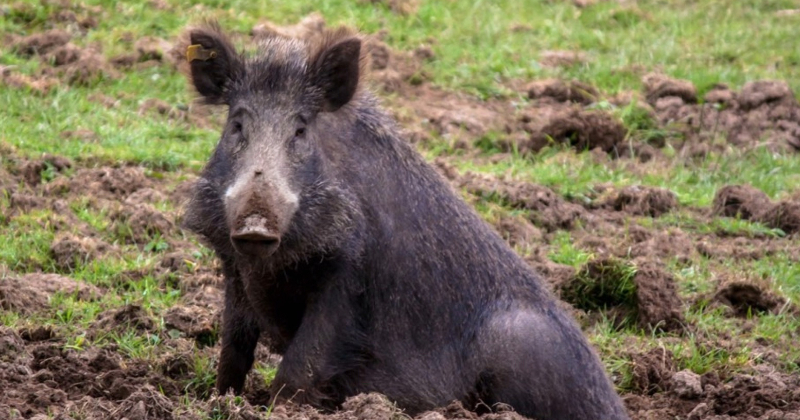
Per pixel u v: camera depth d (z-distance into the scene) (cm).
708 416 2112
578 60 4606
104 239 2805
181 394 2045
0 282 2427
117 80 3812
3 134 3216
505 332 1972
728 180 3759
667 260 3019
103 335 2281
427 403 1978
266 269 1878
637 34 4956
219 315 2384
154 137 3438
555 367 1952
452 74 4312
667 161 3894
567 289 2719
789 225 3334
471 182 3338
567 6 5206
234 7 4459
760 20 5309
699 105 4300
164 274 2633
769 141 4094
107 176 3066
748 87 4331
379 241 1950
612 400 2000
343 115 1983
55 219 2816
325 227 1866
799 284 2927
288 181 1827
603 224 3256
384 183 1978
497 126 3947
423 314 1984
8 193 2923
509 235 3062
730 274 2922
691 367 2436
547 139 3850
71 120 3419
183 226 1962
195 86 1973
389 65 4275
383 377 1961
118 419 1703
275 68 1917
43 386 1888
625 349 2464
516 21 4928
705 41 4988
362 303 1941
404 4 4800
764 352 2522
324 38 1959
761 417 2088
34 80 3669
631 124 4075
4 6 4100
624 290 2673
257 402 2056
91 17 4181
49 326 2248
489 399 1978
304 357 1886
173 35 4166
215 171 1898
